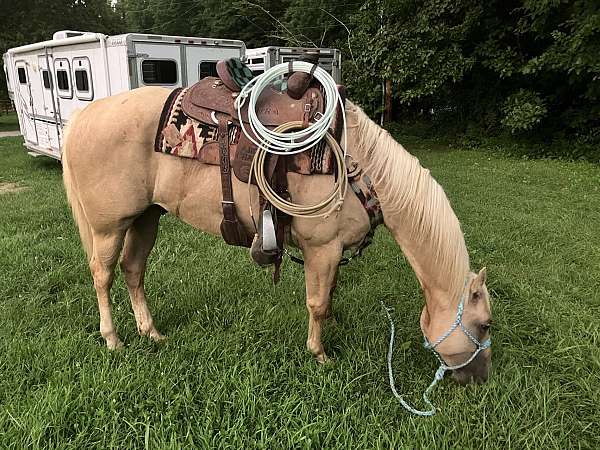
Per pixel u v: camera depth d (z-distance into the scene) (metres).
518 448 2.18
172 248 4.55
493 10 11.28
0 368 2.57
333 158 2.33
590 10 8.95
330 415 2.34
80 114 2.77
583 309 3.39
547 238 4.95
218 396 2.39
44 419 2.17
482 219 5.60
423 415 2.37
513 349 2.90
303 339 2.94
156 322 3.18
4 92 22.75
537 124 11.38
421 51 11.31
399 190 2.37
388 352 2.87
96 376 2.49
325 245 2.45
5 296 3.50
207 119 2.43
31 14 19.92
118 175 2.58
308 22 15.45
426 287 2.44
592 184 7.62
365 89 13.13
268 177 2.35
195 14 23.77
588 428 2.33
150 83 7.61
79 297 3.51
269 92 2.46
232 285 3.70
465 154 11.08
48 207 6.09
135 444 2.15
